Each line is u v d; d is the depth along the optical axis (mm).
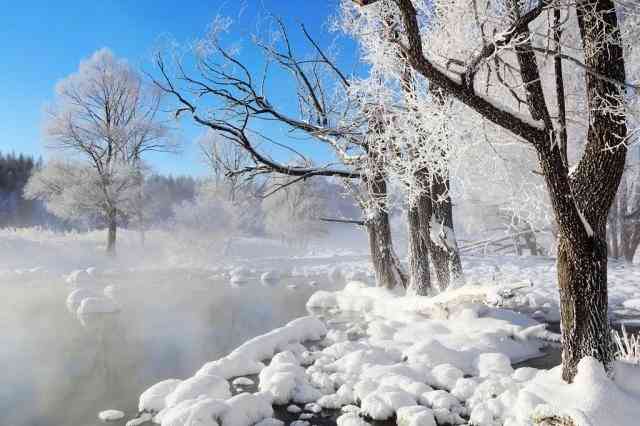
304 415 4926
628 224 20562
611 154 4219
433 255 9352
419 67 3912
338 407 5168
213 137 25391
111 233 23594
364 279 16938
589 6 4359
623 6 5250
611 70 4215
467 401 5008
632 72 6617
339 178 10852
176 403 5070
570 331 4414
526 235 20812
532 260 19656
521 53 4348
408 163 7586
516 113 4090
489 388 5051
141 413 5254
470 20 6320
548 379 4621
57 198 24375
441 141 6703
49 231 27000
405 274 11469
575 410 3818
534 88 4266
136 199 24469
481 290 8086
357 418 4715
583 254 4301
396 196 9344
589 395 3967
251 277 18469
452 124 6422
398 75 7078
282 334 7883
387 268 11344
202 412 4488
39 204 53750
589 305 4320
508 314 8539
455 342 7086
